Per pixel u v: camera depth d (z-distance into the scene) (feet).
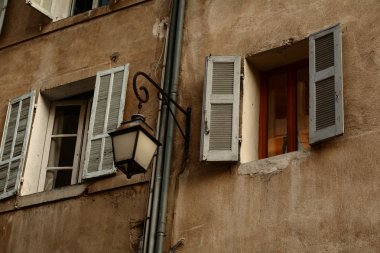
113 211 33.94
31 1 40.34
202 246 30.81
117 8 39.27
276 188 30.22
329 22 32.19
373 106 29.50
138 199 33.53
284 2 33.88
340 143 29.58
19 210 36.63
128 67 36.94
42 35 41.27
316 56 31.48
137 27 38.09
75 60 39.19
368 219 27.76
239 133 32.19
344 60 30.96
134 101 35.99
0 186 37.78
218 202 31.27
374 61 30.30
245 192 30.86
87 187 35.12
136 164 29.12
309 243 28.55
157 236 31.68
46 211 35.81
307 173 29.76
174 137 33.83
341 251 27.81
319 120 30.30
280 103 33.68
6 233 36.40
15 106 39.65
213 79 33.22
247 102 33.12
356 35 31.17
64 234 34.73
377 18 31.01
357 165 28.84
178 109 34.37
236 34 34.60
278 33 33.35
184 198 32.19
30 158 37.83
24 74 40.63
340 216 28.35
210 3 36.22
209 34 35.37
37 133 38.55
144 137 29.40
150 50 36.96
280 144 32.81
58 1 41.88
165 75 35.24
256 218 30.12
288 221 29.32
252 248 29.66
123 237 33.09
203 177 32.17
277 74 34.27
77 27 40.22
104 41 38.75
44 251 34.86
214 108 32.65
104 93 36.81
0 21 43.29
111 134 29.63
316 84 30.96
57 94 39.29
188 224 31.55
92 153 35.68
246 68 33.65
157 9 37.93
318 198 29.09
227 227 30.58
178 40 35.70
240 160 31.71
